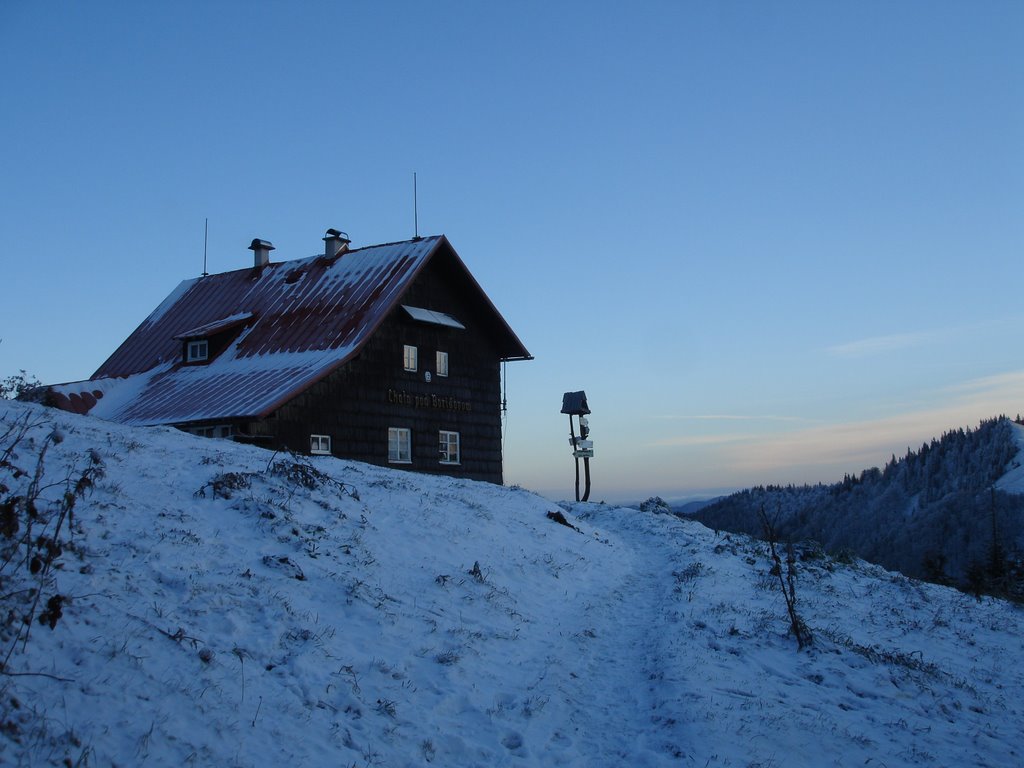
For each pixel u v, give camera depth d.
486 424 36.97
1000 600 22.84
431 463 33.81
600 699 10.31
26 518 8.97
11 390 23.39
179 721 6.88
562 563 17.69
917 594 20.56
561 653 11.84
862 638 14.87
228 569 10.61
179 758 6.41
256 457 17.38
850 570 23.50
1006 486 132.75
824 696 10.99
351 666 9.19
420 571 13.47
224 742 6.86
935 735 10.19
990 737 10.44
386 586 12.28
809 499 174.12
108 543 10.12
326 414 29.64
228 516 12.67
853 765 8.96
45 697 6.48
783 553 24.03
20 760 5.68
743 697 10.39
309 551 12.23
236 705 7.49
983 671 14.11
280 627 9.45
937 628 16.97
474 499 20.98
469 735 8.55
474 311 37.03
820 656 12.66
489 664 10.62
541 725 9.15
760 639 13.21
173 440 17.41
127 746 6.33
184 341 35.47
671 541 24.56
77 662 7.16
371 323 31.19
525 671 10.75
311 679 8.55
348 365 30.67
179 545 10.80
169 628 8.47
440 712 8.87
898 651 14.10
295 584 10.97
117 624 8.06
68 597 7.97
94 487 11.86
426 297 34.78
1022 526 103.62
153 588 9.31
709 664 11.50
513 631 12.24
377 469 21.33
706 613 14.53
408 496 18.02
